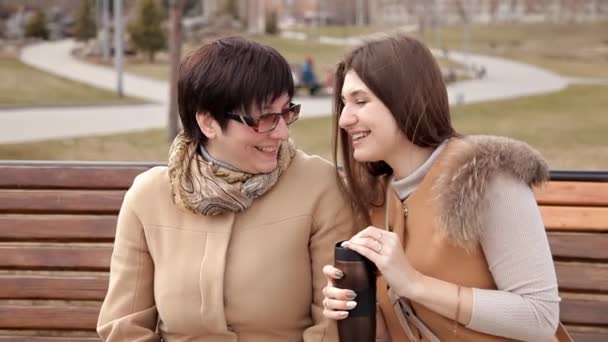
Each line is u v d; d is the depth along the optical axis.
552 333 1.90
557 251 2.61
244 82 1.95
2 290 2.74
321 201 2.14
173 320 2.10
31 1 58.53
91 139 12.90
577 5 73.50
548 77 33.00
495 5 76.00
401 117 1.95
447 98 2.01
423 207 1.98
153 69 35.75
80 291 2.73
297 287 2.11
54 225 2.73
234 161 2.06
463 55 46.75
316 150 11.23
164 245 2.12
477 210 1.84
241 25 62.03
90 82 28.27
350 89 1.99
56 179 2.74
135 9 47.62
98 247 2.74
